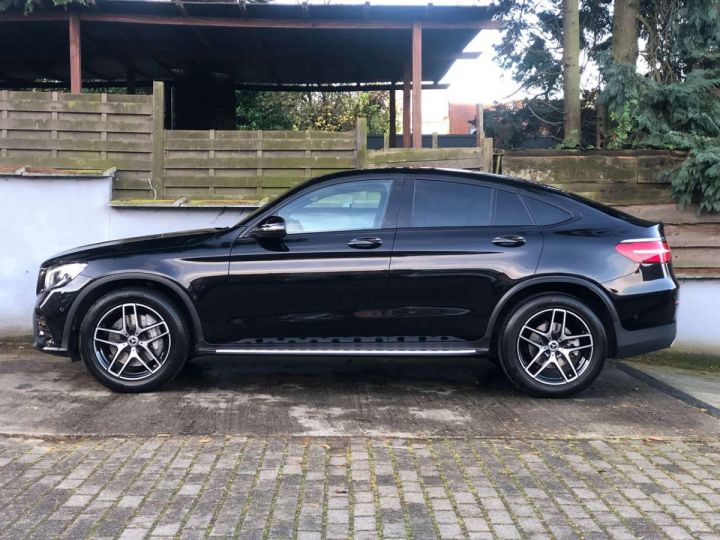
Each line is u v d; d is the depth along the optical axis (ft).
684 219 23.70
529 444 14.66
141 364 17.38
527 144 38.34
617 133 26.96
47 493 12.00
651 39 31.48
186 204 23.04
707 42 29.86
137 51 37.88
